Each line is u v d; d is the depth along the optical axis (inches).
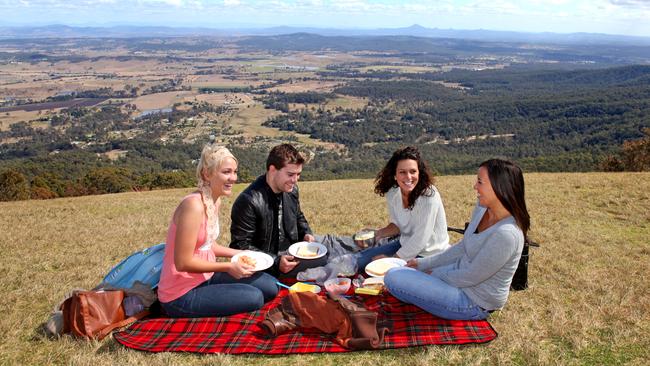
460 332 172.4
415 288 180.1
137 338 169.9
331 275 216.2
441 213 218.5
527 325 182.7
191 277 183.0
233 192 855.7
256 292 187.2
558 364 153.0
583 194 495.2
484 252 166.1
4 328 185.5
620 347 165.3
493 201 166.1
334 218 414.0
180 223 173.2
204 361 155.8
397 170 209.5
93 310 175.8
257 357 159.5
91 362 155.8
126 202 686.5
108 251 326.0
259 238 222.4
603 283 225.9
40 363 161.5
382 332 166.2
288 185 215.0
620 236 324.8
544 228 347.9
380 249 233.0
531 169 2655.0
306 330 175.2
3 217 547.5
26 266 287.9
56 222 492.7
